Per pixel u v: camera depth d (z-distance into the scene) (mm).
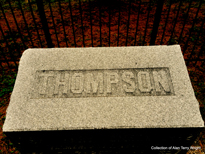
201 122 2084
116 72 2439
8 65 3904
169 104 2195
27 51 2637
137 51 2607
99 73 2432
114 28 5332
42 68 2486
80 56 2572
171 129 2082
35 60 2555
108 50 2623
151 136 2203
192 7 6516
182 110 2156
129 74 2420
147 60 2525
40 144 2312
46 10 6676
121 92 2287
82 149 2430
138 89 2305
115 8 6469
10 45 4746
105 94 2275
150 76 2404
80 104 2211
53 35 5125
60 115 2143
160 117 2113
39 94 2295
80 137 2197
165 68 2463
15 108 2197
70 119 2115
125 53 2590
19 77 2416
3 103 3357
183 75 2395
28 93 2299
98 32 5176
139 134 2170
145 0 7191
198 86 3551
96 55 2578
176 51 2594
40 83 2375
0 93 3506
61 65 2506
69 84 2355
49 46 3754
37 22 5828
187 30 5125
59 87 2340
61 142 2281
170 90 2297
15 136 2150
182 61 2504
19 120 2117
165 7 6602
